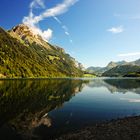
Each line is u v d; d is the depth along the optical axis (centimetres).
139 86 12444
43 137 2497
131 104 5394
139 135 2348
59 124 3128
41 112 4138
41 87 10088
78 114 3991
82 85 13475
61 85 12375
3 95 6469
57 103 5416
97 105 5188
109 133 2473
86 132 2591
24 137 2495
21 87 9444
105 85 13800
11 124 3145
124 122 3069
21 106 4750
